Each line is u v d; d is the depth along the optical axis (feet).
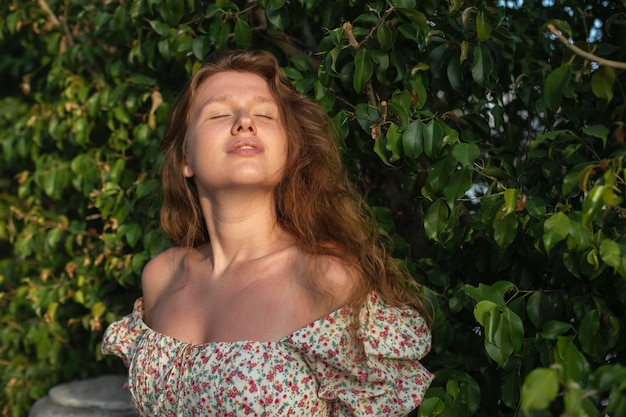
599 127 5.05
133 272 7.84
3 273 10.01
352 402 5.20
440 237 5.77
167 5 6.82
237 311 5.48
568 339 5.05
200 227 6.59
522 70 6.41
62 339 9.48
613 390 3.78
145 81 7.54
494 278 6.49
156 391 5.61
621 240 4.92
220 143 5.48
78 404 7.75
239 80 5.82
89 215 9.36
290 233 5.89
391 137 5.68
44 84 10.14
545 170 5.71
